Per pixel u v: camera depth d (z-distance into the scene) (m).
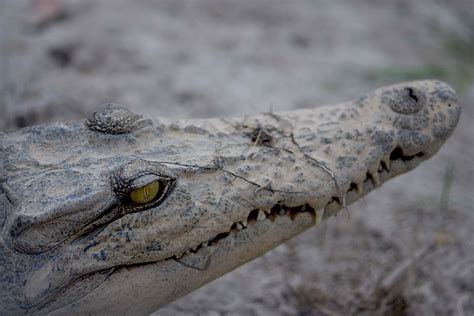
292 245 5.10
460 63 8.16
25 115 6.30
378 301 4.53
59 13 8.27
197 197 3.20
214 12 8.70
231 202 3.24
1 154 3.36
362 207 5.53
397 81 7.44
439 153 6.39
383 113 3.56
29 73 7.01
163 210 3.12
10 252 3.09
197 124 3.59
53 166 3.25
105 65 7.30
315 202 3.35
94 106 6.56
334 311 4.49
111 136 3.38
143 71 7.23
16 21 8.19
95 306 3.21
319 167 3.38
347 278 4.77
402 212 5.49
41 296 3.07
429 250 4.95
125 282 3.21
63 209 2.97
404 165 3.61
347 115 3.60
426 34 8.85
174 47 7.74
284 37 8.24
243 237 3.36
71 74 7.13
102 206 3.02
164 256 3.19
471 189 5.90
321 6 9.23
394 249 5.05
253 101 6.88
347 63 7.81
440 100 3.58
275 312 4.50
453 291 4.61
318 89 7.20
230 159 3.34
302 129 3.56
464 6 10.12
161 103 6.71
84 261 3.06
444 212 5.49
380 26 8.90
